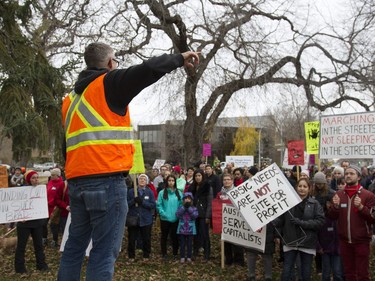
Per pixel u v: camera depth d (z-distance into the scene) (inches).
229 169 608.4
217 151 2196.1
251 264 336.8
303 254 288.5
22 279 331.3
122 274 358.9
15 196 342.3
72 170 108.0
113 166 105.7
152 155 2464.3
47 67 402.6
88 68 113.7
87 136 105.7
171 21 671.8
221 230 386.9
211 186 449.7
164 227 417.1
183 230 399.5
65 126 114.3
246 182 315.6
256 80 700.0
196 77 688.4
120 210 109.0
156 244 484.7
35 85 399.2
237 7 668.1
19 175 625.3
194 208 402.0
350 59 743.1
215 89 707.4
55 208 457.1
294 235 287.7
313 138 489.7
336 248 310.7
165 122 771.4
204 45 693.3
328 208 303.0
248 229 338.3
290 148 506.3
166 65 104.7
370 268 360.5
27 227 350.3
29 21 452.1
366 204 269.9
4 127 364.5
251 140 2164.1
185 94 700.0
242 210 312.7
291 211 295.1
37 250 356.8
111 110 106.5
